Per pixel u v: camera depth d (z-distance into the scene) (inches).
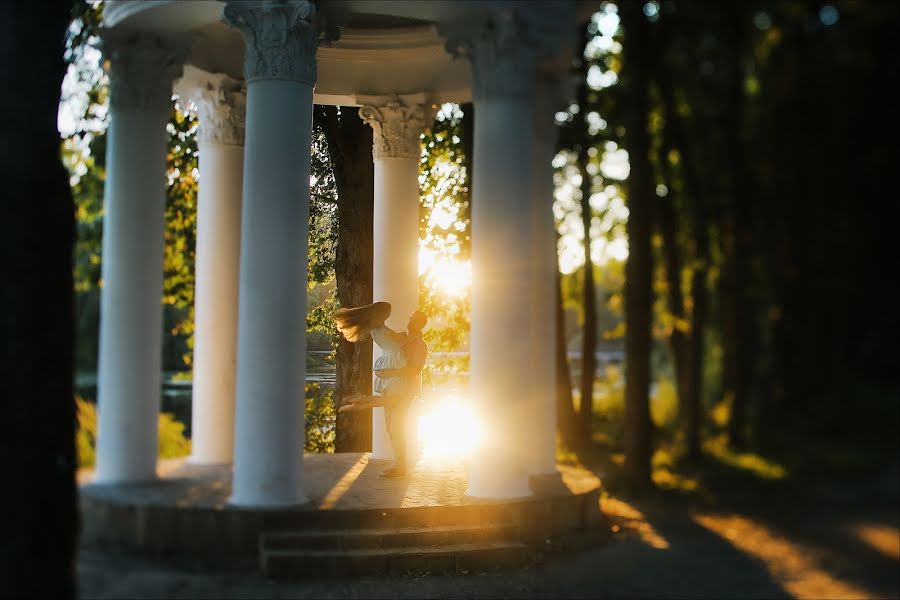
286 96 361.7
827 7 1225.4
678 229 1099.3
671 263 959.6
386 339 446.0
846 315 1504.7
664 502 697.6
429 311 605.0
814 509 702.5
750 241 1128.8
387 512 356.8
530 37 396.2
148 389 416.5
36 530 169.2
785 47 1197.1
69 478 176.1
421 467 490.6
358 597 300.2
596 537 434.0
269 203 359.6
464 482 431.2
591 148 971.9
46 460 171.0
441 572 339.0
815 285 1295.5
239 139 484.7
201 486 402.0
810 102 1210.0
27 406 168.7
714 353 1428.4
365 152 496.7
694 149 1083.3
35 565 168.7
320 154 484.4
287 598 294.2
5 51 169.8
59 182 176.6
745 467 893.8
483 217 395.5
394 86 512.1
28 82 171.3
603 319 1488.7
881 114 1333.7
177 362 841.5
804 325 1270.9
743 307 1031.0
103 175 636.7
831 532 608.7
